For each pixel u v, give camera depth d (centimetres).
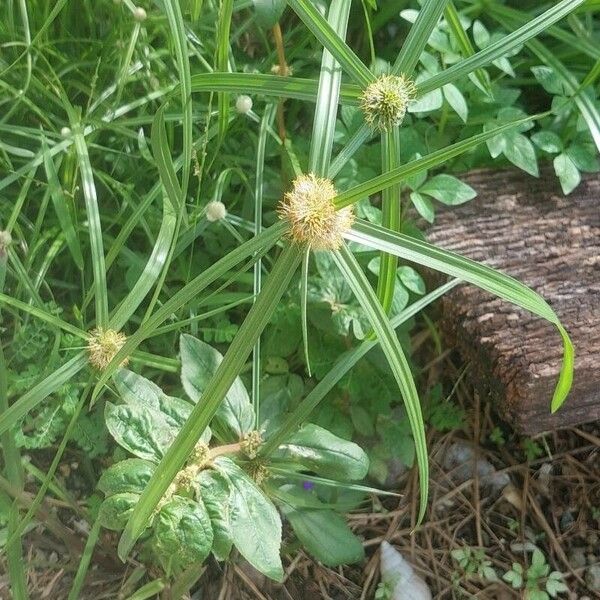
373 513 29
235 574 27
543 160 30
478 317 25
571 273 26
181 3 24
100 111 27
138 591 24
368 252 27
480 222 28
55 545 27
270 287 17
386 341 17
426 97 27
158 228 28
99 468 28
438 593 27
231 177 29
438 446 30
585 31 29
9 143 28
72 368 21
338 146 28
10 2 26
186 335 22
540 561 28
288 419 22
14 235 27
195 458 20
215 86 19
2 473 25
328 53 18
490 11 31
